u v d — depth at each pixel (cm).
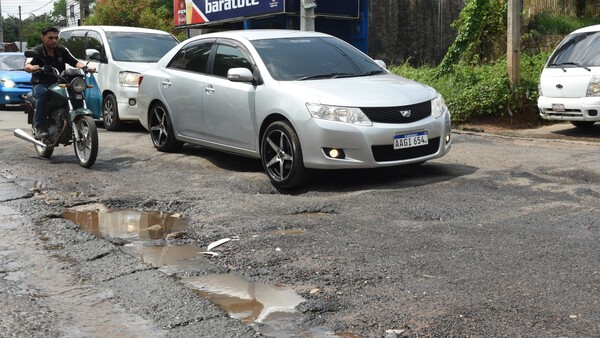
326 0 1725
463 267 466
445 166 834
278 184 750
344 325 381
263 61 805
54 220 633
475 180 743
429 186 721
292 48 838
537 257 482
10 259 522
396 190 706
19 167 900
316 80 778
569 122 1332
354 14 1781
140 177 826
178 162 916
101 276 479
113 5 2667
